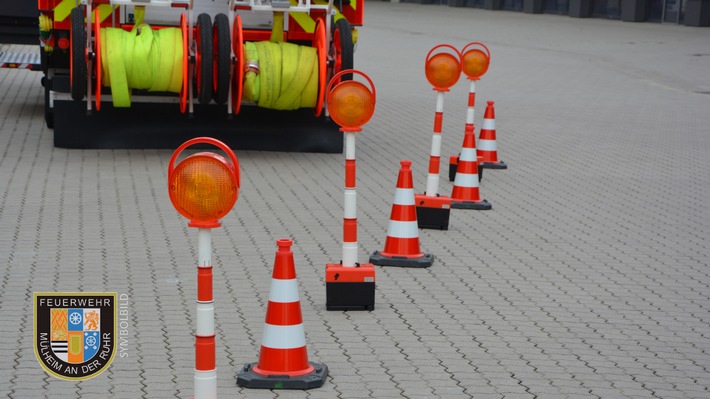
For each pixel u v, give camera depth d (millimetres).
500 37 37156
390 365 6883
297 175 12859
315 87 13391
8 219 10250
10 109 17500
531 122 18516
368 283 7949
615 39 36656
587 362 7051
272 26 14414
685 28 41062
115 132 13789
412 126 17547
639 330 7758
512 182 13203
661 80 25969
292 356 6523
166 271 8766
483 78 25469
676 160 15172
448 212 10586
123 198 11273
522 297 8461
